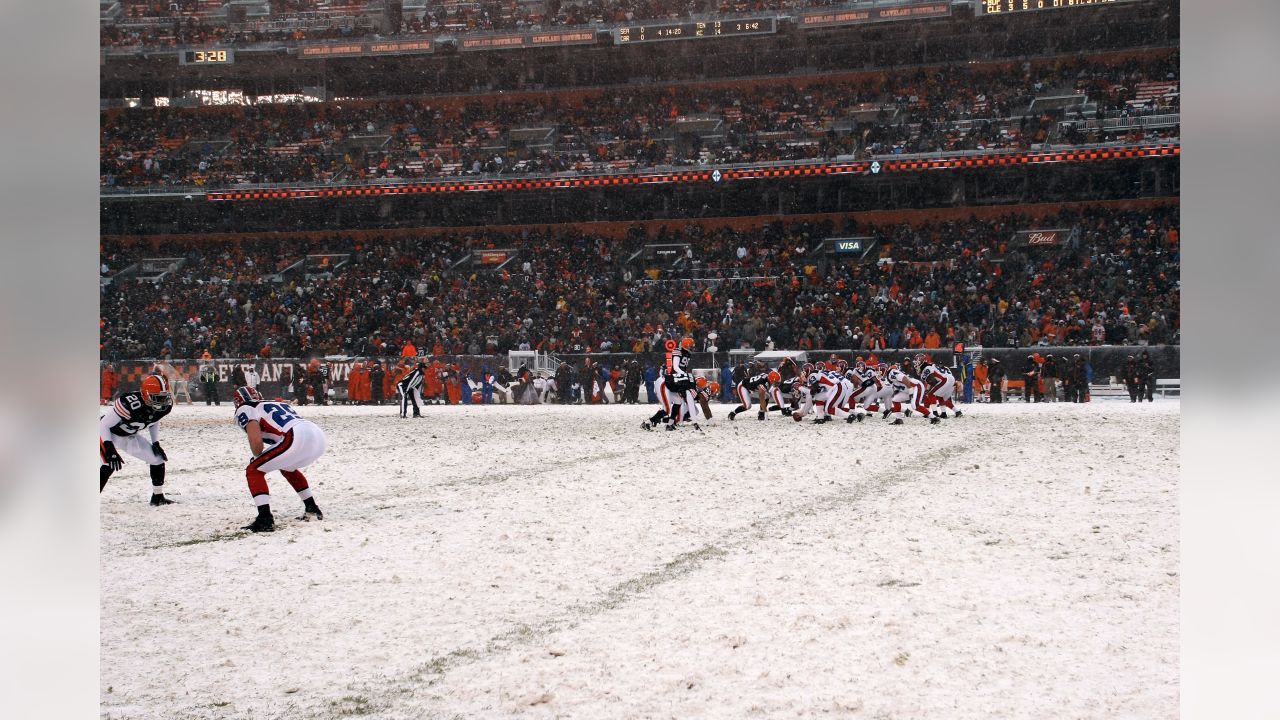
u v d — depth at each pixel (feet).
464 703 18.42
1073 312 124.16
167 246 168.45
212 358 140.67
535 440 70.28
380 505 41.32
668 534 33.37
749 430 73.05
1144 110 150.10
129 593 26.61
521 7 185.47
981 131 152.87
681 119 170.71
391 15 185.26
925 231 151.12
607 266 155.22
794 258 152.35
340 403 123.03
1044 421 78.13
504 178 161.17
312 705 18.53
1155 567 27.14
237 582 27.84
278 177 166.40
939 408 90.94
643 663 20.21
